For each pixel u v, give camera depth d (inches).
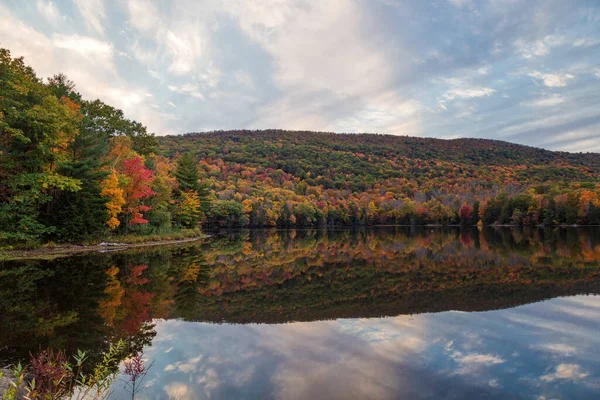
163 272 725.9
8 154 901.8
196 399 221.3
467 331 367.9
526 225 3565.5
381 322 402.6
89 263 801.6
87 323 377.4
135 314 418.0
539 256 1016.9
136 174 1373.0
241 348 316.8
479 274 724.7
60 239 1103.6
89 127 1423.5
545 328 377.1
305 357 295.7
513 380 252.5
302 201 4549.7
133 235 1412.4
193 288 580.7
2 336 332.2
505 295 534.3
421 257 1069.8
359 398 224.1
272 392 232.1
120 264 804.0
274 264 919.7
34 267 729.0
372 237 2374.5
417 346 323.3
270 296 537.0
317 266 885.8
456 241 1804.9
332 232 3253.0
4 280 591.2
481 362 285.1
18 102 905.5
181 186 2076.8
